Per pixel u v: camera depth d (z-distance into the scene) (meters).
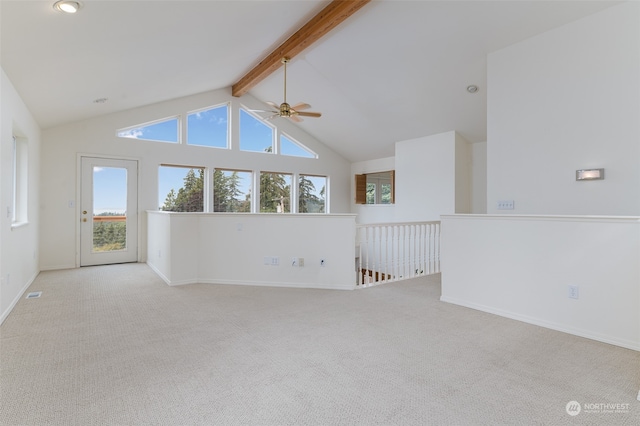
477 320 3.24
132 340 2.71
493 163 4.44
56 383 2.05
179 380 2.09
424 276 5.36
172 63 4.76
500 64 4.36
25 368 2.24
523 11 3.74
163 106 6.80
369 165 8.91
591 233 2.79
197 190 7.31
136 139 6.54
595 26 3.54
